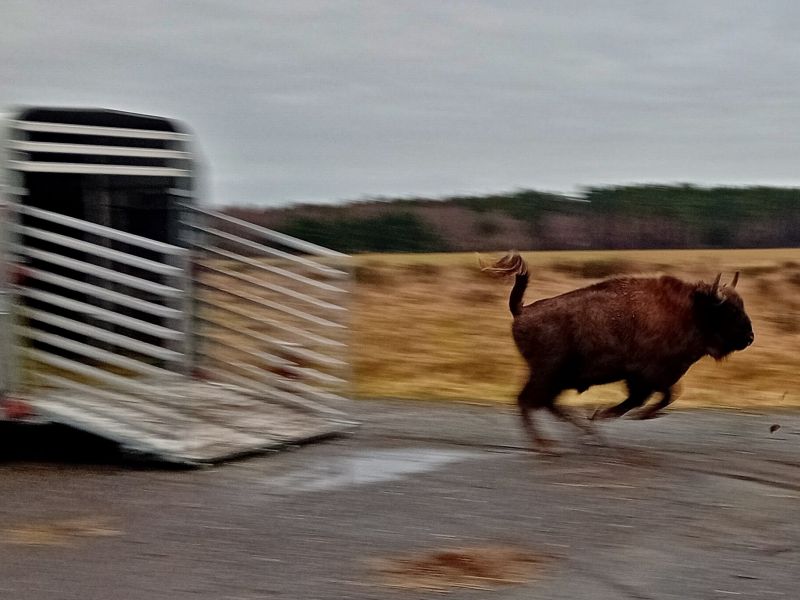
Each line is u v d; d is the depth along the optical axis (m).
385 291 23.39
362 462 8.26
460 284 24.59
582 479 7.68
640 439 9.47
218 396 9.66
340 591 5.21
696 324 8.97
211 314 9.96
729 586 5.33
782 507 6.91
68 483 7.50
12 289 8.00
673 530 6.33
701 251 39.06
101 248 8.08
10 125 8.02
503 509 6.79
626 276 9.40
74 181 9.30
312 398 10.27
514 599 5.11
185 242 9.89
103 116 9.09
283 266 12.66
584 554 5.84
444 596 5.14
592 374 8.96
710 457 8.62
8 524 6.41
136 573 5.47
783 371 14.28
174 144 9.71
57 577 5.40
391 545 5.99
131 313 9.85
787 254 35.00
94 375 8.24
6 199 7.97
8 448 8.59
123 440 7.95
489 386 12.91
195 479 7.61
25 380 8.20
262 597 5.12
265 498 7.08
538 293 23.27
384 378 13.38
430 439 9.34
